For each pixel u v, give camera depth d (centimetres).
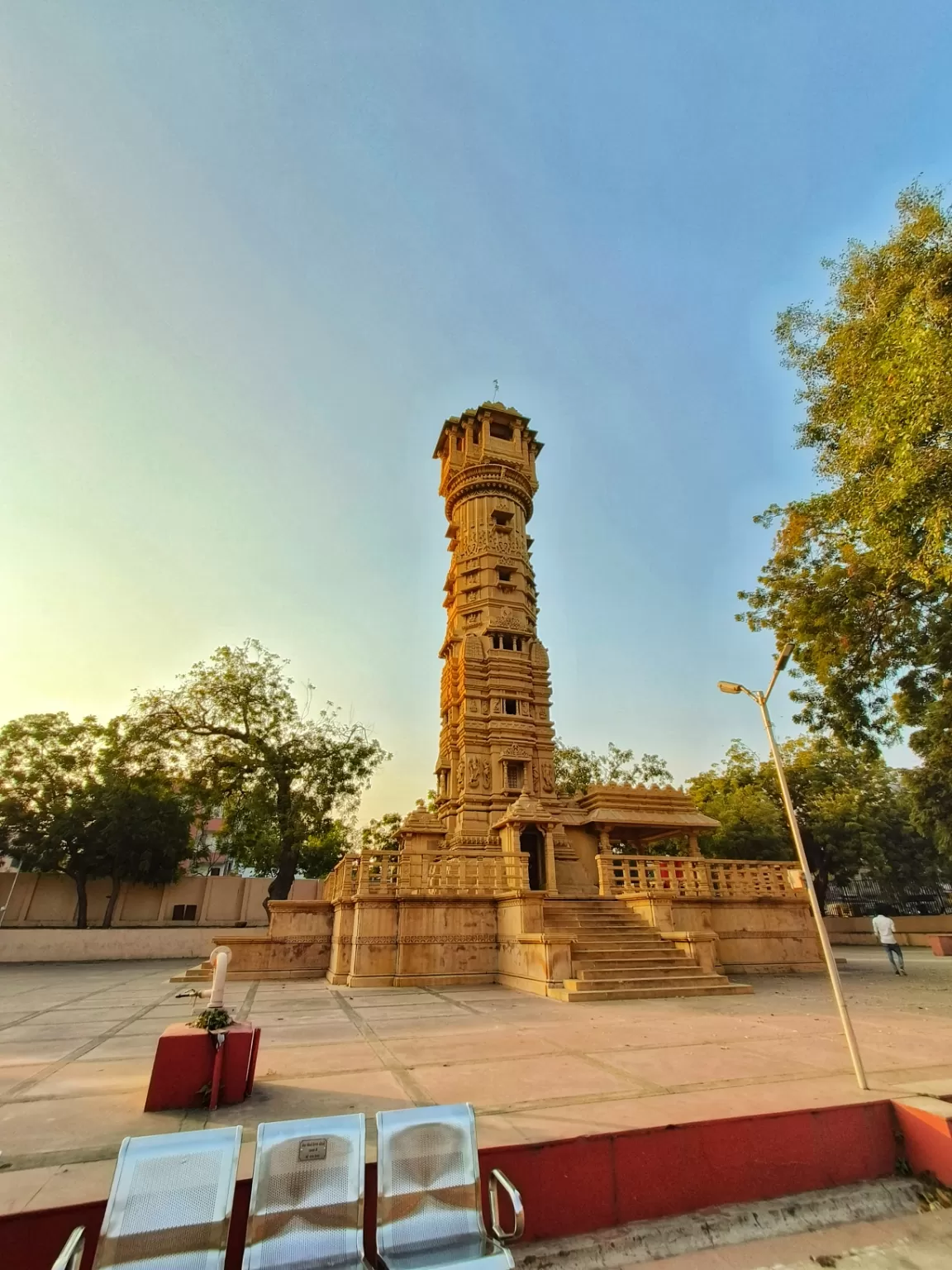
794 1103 602
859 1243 494
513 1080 711
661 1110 579
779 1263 465
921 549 1279
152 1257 344
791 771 4359
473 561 3397
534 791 2836
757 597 2153
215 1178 375
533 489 3728
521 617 3241
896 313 1302
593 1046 903
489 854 2108
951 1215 534
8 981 1978
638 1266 457
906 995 1500
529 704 3027
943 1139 563
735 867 2150
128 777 3278
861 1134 588
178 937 2991
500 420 3822
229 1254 411
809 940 2075
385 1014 1221
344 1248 377
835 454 1625
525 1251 455
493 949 1838
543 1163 486
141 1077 748
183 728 3312
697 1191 517
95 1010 1325
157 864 3772
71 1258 334
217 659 3450
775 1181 541
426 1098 641
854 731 2041
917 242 1305
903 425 1166
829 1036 976
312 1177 391
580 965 1567
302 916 2012
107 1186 418
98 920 3744
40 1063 820
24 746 3647
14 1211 381
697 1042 932
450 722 3120
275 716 3412
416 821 2452
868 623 1823
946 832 3362
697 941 1666
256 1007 1323
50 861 3503
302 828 3325
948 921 3588
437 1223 400
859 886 4512
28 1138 530
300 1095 662
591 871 2666
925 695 1983
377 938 1762
